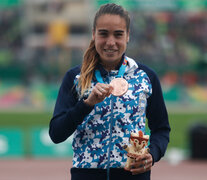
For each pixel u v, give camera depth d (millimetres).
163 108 5547
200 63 62438
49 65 62281
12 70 60750
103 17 5094
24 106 54594
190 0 56656
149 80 5398
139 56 63125
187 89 57625
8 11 70562
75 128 5105
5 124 37781
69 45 72250
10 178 16062
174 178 16109
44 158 21094
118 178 5145
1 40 69938
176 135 29484
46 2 74812
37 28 74312
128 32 5301
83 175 5195
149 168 5020
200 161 20266
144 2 55000
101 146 5141
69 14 75938
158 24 66188
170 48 65500
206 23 66875
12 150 21609
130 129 5137
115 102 5156
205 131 20734
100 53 5203
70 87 5395
